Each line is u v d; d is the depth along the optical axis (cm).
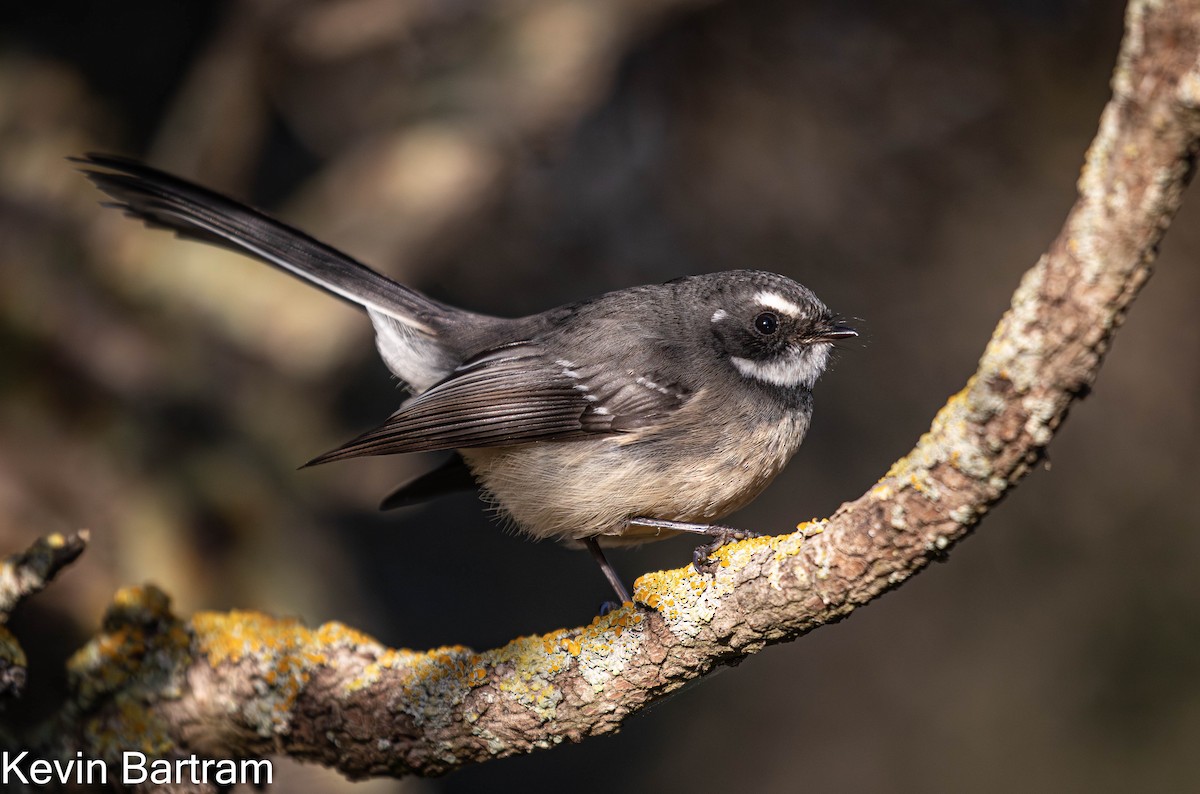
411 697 548
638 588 511
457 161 1173
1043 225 1285
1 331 959
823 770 1408
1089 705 1297
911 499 433
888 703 1416
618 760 1488
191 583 940
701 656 502
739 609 486
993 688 1352
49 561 538
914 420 1366
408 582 1441
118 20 1222
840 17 1259
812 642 1484
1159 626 1295
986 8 1241
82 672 597
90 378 982
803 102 1281
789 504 1395
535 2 1229
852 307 1341
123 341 1001
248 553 988
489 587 1464
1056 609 1341
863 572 455
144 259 1038
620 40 1208
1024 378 394
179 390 1012
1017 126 1262
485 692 536
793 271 1341
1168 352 1261
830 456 1394
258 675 574
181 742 595
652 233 1336
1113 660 1301
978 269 1307
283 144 1340
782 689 1487
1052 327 385
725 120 1291
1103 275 373
